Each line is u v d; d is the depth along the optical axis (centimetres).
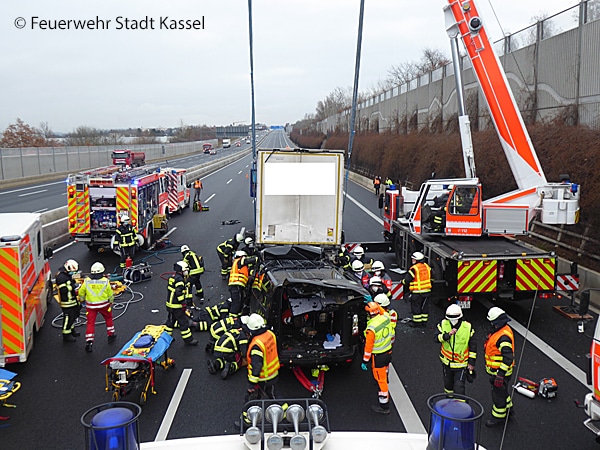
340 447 385
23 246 927
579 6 1898
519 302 1321
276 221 1309
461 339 781
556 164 1716
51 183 4888
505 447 696
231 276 1176
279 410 390
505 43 2538
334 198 1312
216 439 400
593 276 1291
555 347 1031
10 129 9319
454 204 1280
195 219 2692
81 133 11806
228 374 910
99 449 338
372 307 790
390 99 5316
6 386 775
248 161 8581
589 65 1831
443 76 3553
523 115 2288
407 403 822
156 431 735
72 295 1062
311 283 836
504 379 727
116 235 1614
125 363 808
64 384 882
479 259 1125
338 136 8162
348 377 920
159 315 1239
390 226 1791
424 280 1137
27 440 714
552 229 1741
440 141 3081
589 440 712
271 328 854
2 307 893
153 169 2202
